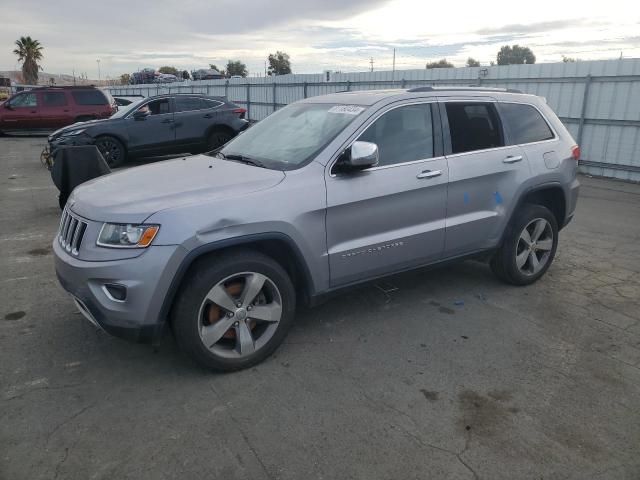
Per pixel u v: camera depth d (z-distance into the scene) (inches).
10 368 139.2
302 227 139.9
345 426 116.9
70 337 156.5
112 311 124.1
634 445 111.4
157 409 122.3
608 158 460.8
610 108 451.5
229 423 117.5
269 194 136.2
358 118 155.6
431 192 163.9
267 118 193.5
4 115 756.0
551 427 117.0
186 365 141.6
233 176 143.9
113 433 113.7
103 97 793.6
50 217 303.4
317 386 132.4
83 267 125.0
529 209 191.9
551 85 493.0
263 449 109.2
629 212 325.7
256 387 131.6
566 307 181.0
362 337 158.2
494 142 183.0
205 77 1700.3
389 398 127.5
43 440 111.3
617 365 143.6
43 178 439.5
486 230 180.9
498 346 153.6
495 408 123.9
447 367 141.9
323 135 155.9
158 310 125.0
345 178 148.0
